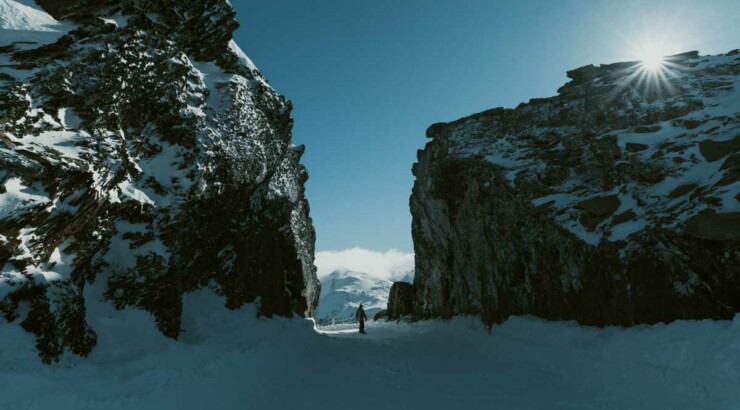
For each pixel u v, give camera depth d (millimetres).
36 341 5684
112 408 5387
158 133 10281
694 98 13344
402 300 28375
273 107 15711
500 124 18719
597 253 10055
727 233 7375
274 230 17297
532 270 12703
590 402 6691
